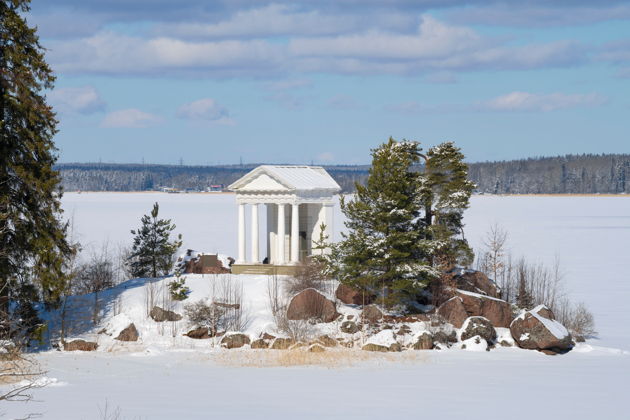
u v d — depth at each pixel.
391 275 112.25
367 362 94.38
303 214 140.38
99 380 79.69
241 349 103.75
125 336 106.06
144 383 78.06
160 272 139.38
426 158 121.75
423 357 98.62
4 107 94.06
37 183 94.94
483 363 95.25
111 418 59.22
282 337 105.81
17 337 93.19
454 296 115.75
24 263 99.00
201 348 104.31
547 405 70.50
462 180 120.56
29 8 95.56
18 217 95.06
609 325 139.88
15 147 94.75
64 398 68.31
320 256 121.94
